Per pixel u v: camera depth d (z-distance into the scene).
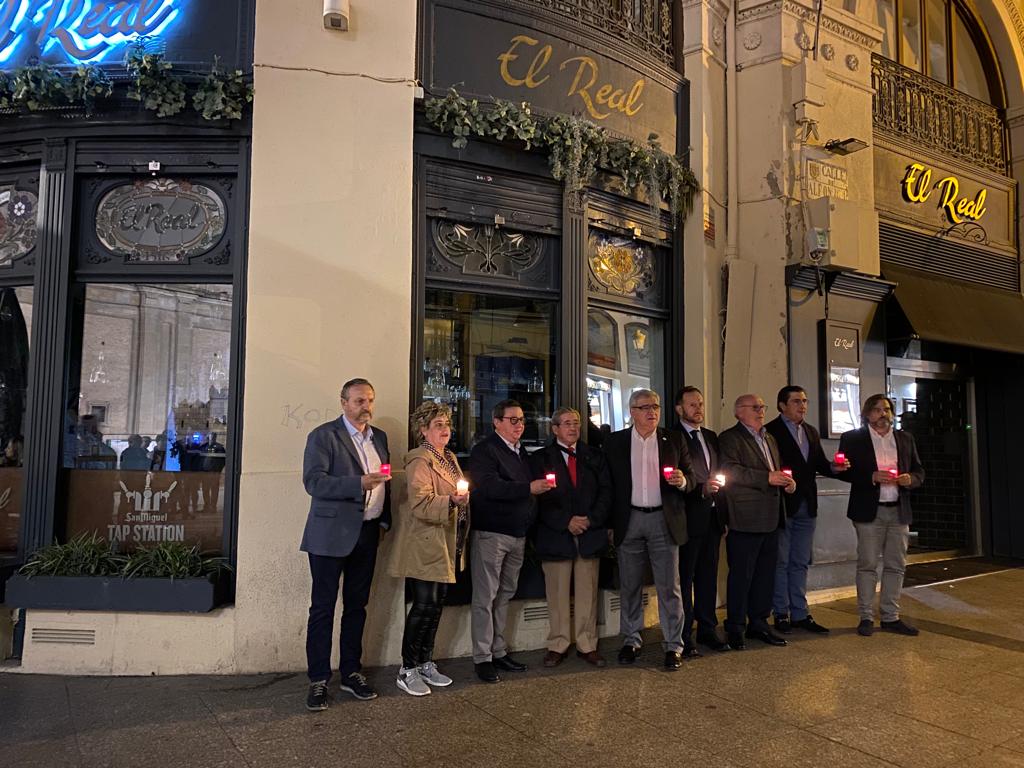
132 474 5.04
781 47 7.09
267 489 4.69
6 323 5.28
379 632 4.80
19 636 4.79
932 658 5.00
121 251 5.09
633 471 4.89
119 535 4.99
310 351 4.82
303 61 4.97
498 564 4.61
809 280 6.99
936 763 3.42
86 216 5.09
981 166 9.41
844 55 7.57
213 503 5.04
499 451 4.70
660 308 6.58
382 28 5.10
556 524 4.79
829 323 7.14
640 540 4.91
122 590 4.54
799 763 3.40
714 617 5.27
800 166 7.07
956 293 8.59
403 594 4.85
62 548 4.71
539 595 5.23
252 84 4.93
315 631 4.11
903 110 8.65
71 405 5.04
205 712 3.96
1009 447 9.25
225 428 5.09
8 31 5.14
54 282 4.96
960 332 8.02
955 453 9.40
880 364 7.58
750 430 5.36
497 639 4.72
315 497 4.20
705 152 6.76
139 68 4.76
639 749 3.53
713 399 6.63
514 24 5.71
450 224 5.48
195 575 4.67
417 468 4.32
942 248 8.75
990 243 9.34
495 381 5.69
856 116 7.60
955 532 9.31
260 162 4.86
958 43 9.73
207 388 5.13
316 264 4.87
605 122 6.15
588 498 4.86
